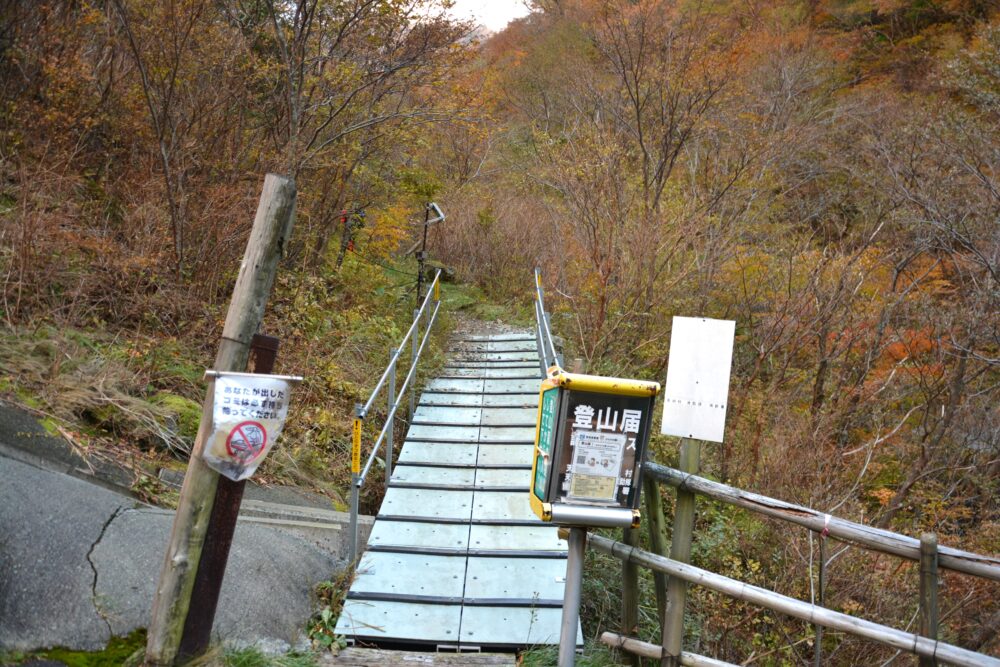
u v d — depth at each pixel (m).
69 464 5.45
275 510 6.19
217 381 3.56
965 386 11.70
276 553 5.12
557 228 14.30
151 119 10.13
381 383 6.33
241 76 10.95
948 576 6.65
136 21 10.23
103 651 3.79
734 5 18.58
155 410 6.57
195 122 10.41
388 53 11.81
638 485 3.76
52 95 9.51
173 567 3.63
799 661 5.91
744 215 13.41
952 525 9.76
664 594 4.34
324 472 7.74
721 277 12.06
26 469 4.83
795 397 11.09
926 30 20.59
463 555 5.82
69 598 3.93
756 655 5.62
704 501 8.37
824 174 16.11
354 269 12.77
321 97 11.70
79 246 8.20
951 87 14.62
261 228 3.63
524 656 4.48
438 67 11.89
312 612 4.85
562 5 22.30
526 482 7.23
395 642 4.74
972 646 6.39
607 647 4.63
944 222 12.17
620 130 14.35
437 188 15.16
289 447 7.70
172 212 8.99
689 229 12.06
